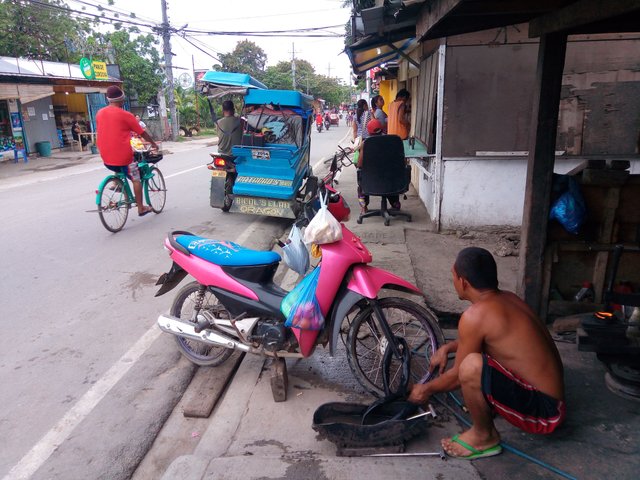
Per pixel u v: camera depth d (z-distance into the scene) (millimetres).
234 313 3617
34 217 8812
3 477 2832
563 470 2627
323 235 3182
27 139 20922
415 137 10070
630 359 3086
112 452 3033
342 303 3271
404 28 6766
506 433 2932
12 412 3418
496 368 2598
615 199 3988
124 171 7637
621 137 6426
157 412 3426
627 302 3150
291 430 3137
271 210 7879
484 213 7047
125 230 7836
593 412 3111
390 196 7977
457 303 4680
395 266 5727
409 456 2773
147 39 32188
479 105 6664
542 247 4117
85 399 3564
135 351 4211
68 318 4805
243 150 7801
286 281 5703
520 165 6805
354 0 10039
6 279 5801
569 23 3410
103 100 26156
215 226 8102
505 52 6445
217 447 3018
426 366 3721
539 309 4230
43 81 19219
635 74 6230
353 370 3383
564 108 6387
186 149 23922
